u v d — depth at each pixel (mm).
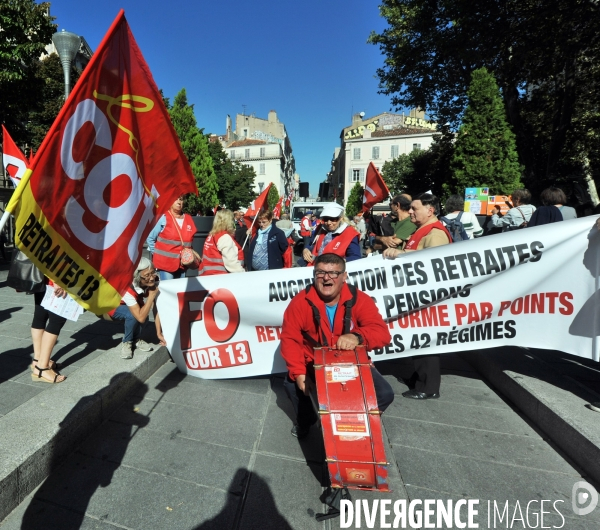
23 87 10883
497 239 3344
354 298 2479
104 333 4824
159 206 2498
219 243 4508
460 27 14094
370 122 68312
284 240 5359
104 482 2314
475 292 3365
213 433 2865
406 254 3418
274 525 2035
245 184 47750
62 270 1982
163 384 3639
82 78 1931
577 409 2830
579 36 12156
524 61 13539
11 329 4887
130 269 2301
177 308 3598
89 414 2766
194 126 12391
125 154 2209
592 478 2424
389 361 4477
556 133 14734
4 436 2361
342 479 2000
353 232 4227
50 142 1839
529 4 12305
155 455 2586
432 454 2682
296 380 2410
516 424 3092
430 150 31953
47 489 2242
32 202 1821
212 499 2203
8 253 13523
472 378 4012
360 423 2031
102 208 2133
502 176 11805
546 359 4051
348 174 62375
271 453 2639
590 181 17422
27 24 10148
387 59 18859
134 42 2160
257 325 3523
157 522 2031
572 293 3162
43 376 3322
